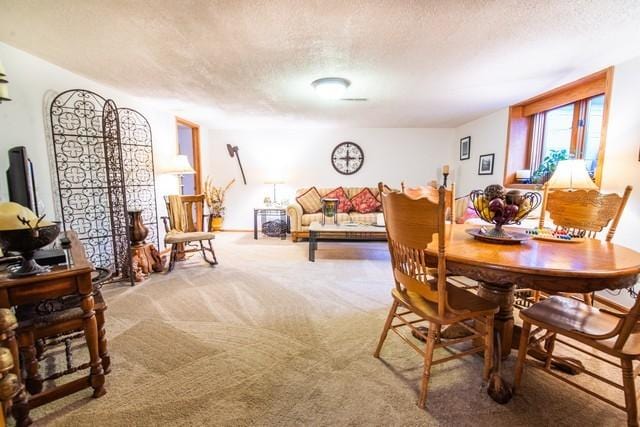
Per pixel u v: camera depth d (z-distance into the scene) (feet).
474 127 16.21
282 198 19.52
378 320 7.39
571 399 4.77
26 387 4.64
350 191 18.74
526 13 5.61
